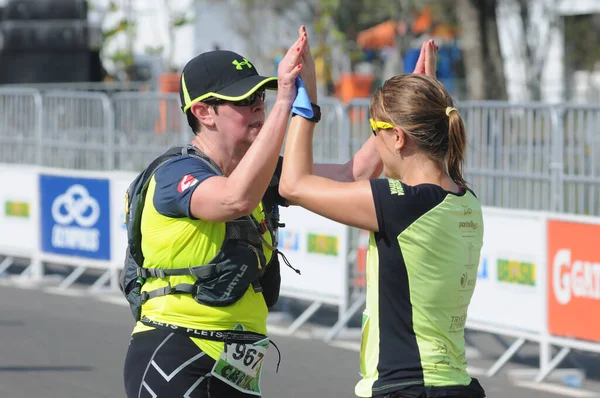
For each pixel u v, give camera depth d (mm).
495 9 49750
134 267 9203
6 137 35969
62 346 21219
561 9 71062
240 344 8953
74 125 34188
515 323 19750
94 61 47969
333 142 26625
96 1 77188
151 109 32594
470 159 25891
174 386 8797
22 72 47031
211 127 8992
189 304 8836
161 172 8883
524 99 68750
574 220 18469
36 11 46969
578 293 18516
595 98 67500
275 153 8266
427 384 8086
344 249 22547
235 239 8828
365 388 8273
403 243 8109
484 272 20281
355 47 80312
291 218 23781
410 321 8148
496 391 18703
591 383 19516
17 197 29812
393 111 8266
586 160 23641
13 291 28203
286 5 80125
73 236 28500
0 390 17641
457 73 76750
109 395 17484
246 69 8969
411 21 72375
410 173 8398
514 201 25125
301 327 24281
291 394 17953
